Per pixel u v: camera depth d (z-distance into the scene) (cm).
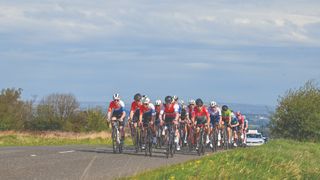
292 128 3753
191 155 1941
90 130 6806
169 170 1254
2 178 1098
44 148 2197
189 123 2108
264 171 1445
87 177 1162
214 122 2266
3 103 6575
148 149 1814
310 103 3700
